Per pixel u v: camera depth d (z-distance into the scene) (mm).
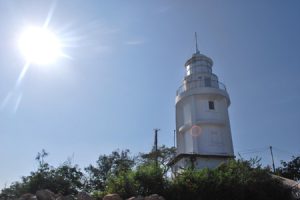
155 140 46219
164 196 22469
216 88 41812
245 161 26406
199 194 22484
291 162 50156
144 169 24125
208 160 36719
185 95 41906
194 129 39500
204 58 45250
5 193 39531
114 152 50250
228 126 40656
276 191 24500
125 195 22234
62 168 43688
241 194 22781
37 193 19875
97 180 47594
